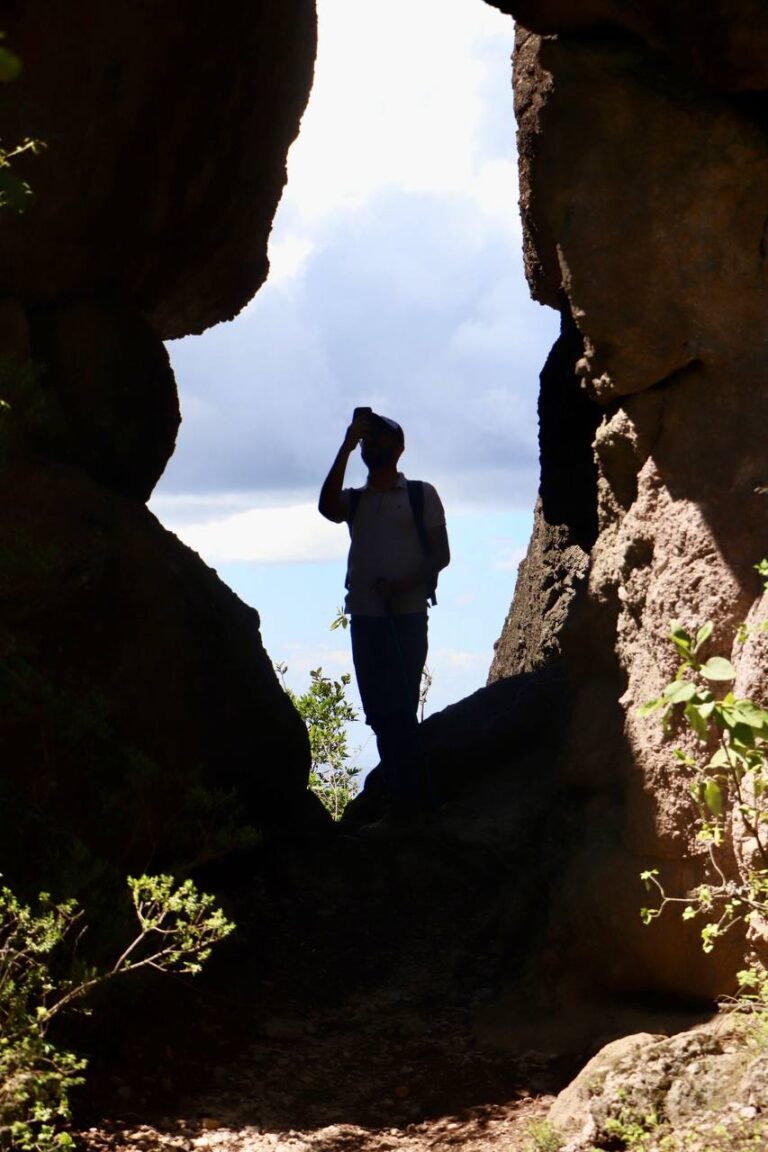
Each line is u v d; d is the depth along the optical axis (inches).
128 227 303.0
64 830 211.3
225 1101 193.6
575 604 236.5
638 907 198.7
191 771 247.8
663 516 205.2
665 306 206.2
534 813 273.6
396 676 307.1
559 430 362.0
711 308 204.4
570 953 212.8
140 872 245.3
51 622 244.1
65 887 183.0
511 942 239.8
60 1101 174.2
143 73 286.5
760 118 206.4
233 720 286.4
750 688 185.3
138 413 303.0
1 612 235.9
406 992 243.0
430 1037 219.0
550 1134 165.0
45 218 279.1
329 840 301.0
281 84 336.2
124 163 292.8
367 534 308.5
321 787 434.3
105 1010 201.8
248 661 296.0
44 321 286.2
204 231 327.9
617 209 209.8
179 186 311.9
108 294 305.9
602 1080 171.8
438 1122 186.4
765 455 197.8
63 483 262.5
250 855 286.8
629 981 204.7
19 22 259.1
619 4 208.2
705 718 129.8
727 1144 148.9
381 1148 177.9
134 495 305.3
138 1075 197.2
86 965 179.5
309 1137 180.9
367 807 346.9
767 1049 161.2
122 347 299.1
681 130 207.3
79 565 249.6
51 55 266.8
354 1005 238.7
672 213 206.2
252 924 265.7
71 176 281.0
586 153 213.9
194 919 166.1
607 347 211.3
